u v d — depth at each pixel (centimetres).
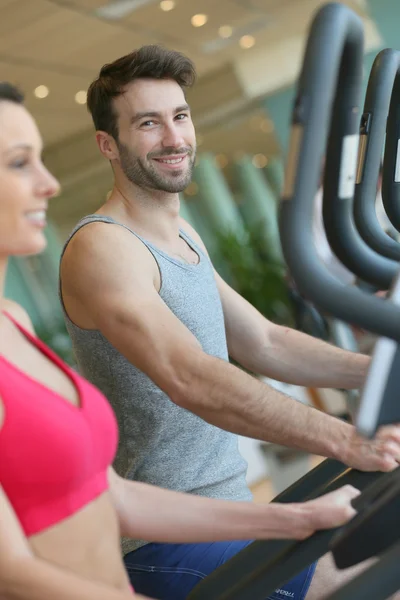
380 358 92
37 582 105
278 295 1217
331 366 205
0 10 986
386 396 93
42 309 2050
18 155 119
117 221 205
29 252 123
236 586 126
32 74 1292
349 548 108
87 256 186
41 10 1008
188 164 210
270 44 1584
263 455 395
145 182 205
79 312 196
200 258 215
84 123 1756
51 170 1922
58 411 122
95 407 131
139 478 198
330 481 140
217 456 203
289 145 79
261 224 1322
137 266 187
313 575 165
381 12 1348
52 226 2280
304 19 1431
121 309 179
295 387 440
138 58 204
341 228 98
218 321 208
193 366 164
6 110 119
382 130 118
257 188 2759
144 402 196
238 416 156
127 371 196
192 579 184
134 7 1094
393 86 128
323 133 79
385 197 136
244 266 1247
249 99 1697
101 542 129
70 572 108
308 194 78
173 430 197
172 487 197
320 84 78
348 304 77
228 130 2153
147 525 143
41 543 121
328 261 312
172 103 206
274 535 131
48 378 130
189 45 1424
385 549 106
